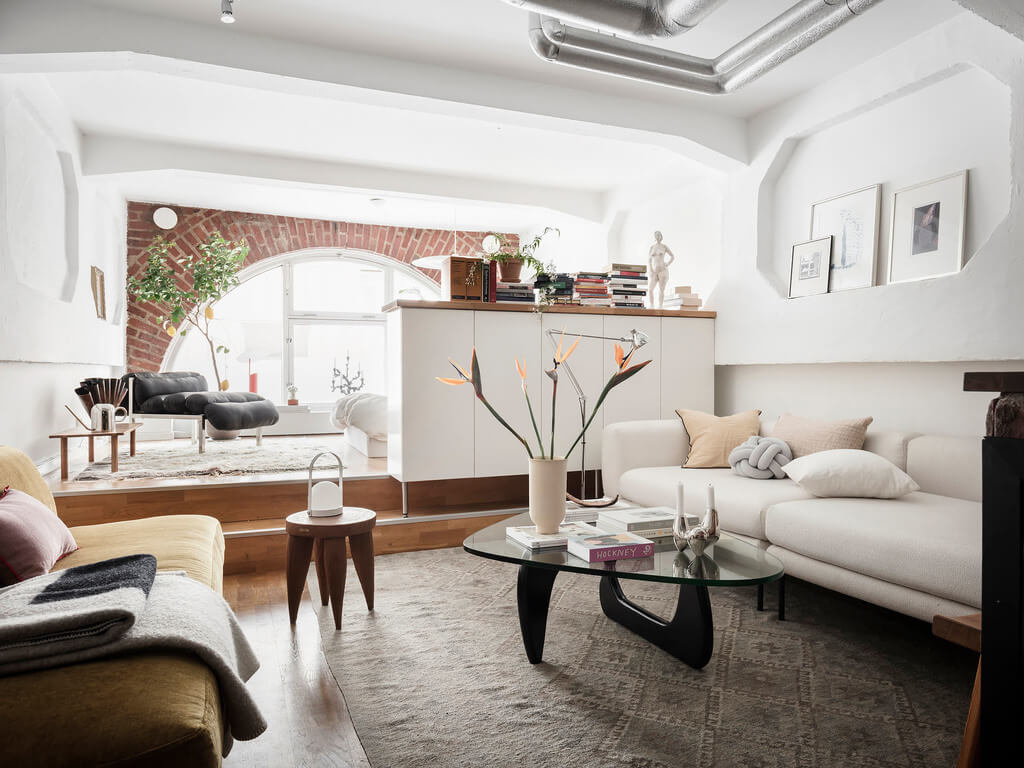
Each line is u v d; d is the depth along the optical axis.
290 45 3.36
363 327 7.84
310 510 2.74
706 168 5.02
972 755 1.29
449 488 4.23
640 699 2.04
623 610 2.62
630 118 4.06
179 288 6.80
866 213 3.67
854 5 2.48
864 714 1.93
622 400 4.35
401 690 2.11
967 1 2.52
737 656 2.36
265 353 7.49
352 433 5.71
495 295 4.09
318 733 1.86
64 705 1.11
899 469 2.86
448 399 3.89
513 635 2.56
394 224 7.70
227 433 5.96
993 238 2.91
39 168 3.88
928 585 2.14
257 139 4.81
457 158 5.29
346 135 4.75
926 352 3.22
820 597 3.02
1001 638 1.19
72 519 3.47
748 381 4.56
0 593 1.50
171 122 4.47
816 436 3.33
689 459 3.79
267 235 7.25
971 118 3.15
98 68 3.19
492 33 3.30
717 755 1.73
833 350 3.74
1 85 3.16
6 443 3.38
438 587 3.15
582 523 2.55
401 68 3.56
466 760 1.71
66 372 4.67
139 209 6.65
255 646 2.46
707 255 5.14
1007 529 1.17
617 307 4.43
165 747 1.07
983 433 3.13
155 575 1.65
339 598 2.62
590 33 2.92
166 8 3.05
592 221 6.35
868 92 3.54
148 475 3.92
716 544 2.32
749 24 3.19
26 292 3.41
